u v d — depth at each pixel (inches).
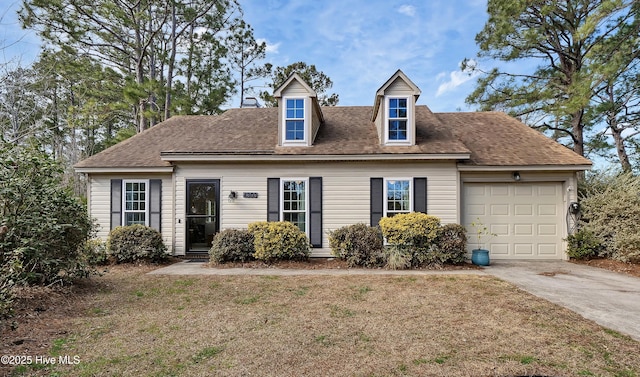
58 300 194.7
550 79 534.0
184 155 360.5
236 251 325.1
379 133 386.6
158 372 115.3
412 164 362.9
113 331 152.3
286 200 370.6
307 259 338.3
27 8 518.3
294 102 384.5
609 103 510.3
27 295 190.7
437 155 348.5
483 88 570.3
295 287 233.6
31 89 353.4
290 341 140.9
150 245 332.2
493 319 166.7
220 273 283.4
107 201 389.1
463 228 315.0
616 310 180.7
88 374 113.5
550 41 523.5
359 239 313.3
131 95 569.0
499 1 500.7
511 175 362.3
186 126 478.9
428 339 142.5
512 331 151.0
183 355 128.0
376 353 129.4
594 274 278.1
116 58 685.9
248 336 146.5
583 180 393.7
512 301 196.9
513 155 370.6
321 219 365.1
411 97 370.3
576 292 217.9
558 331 150.9
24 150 201.8
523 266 316.8
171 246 381.4
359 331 151.9
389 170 363.9
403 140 369.1
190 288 231.6
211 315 174.9
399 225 309.3
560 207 361.7
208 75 775.1
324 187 367.6
